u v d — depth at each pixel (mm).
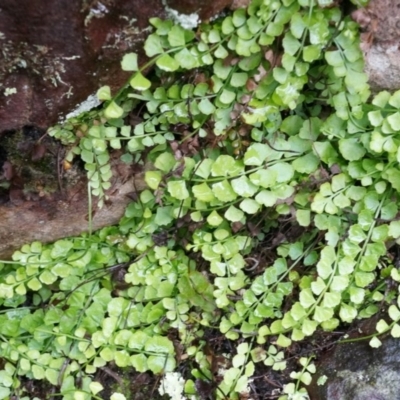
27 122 433
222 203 462
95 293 497
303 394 492
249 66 429
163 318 494
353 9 418
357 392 472
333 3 415
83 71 418
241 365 489
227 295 484
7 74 415
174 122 450
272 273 478
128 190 476
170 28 410
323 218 463
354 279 466
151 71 436
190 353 496
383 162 448
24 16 399
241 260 478
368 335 480
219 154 457
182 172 456
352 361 482
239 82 433
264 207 472
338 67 425
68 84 421
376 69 443
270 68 430
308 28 417
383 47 435
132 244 484
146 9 403
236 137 451
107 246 494
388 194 455
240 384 488
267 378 500
